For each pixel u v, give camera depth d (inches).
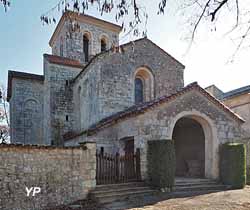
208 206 390.6
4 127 1409.9
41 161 400.5
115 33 1061.1
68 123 838.5
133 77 742.5
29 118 928.9
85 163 442.9
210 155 593.0
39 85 957.2
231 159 563.2
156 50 796.0
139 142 518.9
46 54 917.8
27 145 389.1
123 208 378.0
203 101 591.5
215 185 550.0
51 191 402.6
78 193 427.8
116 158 501.7
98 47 1018.7
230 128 615.5
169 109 548.4
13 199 368.2
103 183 480.7
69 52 958.4
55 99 835.4
